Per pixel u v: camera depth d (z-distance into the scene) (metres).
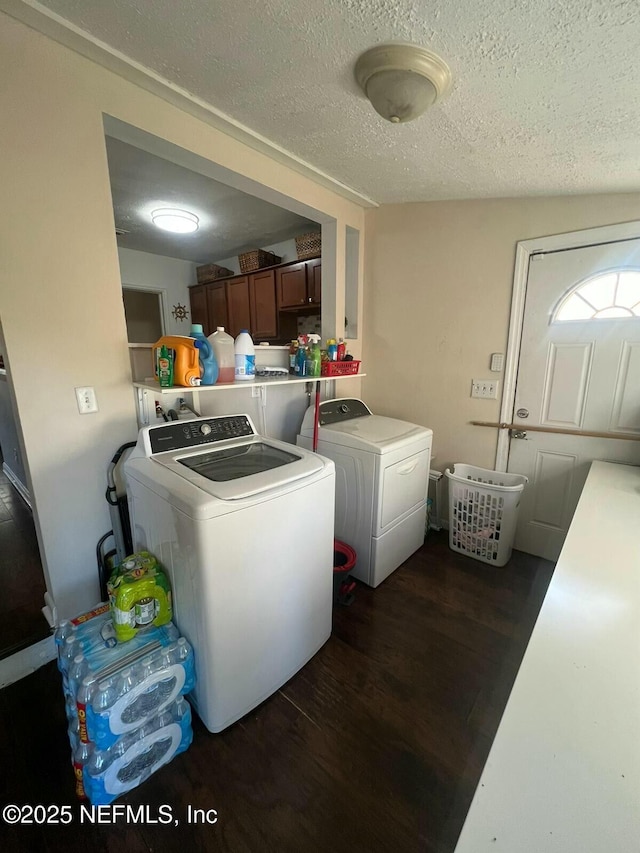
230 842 1.04
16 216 1.28
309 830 1.06
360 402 2.69
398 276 2.67
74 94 1.32
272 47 1.12
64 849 1.02
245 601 1.29
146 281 4.30
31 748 1.27
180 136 1.58
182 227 2.81
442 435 2.66
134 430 1.70
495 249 2.26
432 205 2.44
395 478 2.09
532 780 0.55
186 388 1.52
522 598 2.03
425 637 1.76
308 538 1.49
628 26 0.80
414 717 1.39
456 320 2.47
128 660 1.18
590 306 2.03
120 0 1.03
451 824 1.07
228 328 4.23
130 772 1.14
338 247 2.52
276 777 1.19
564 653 0.79
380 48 1.04
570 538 1.26
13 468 3.35
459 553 2.48
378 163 1.87
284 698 1.47
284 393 2.49
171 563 1.31
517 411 2.35
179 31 1.12
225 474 1.49
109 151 2.04
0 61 1.17
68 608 1.64
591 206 1.94
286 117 1.53
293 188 2.11
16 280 1.31
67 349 1.46
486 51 0.96
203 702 1.31
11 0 1.08
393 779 1.19
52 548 1.56
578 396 2.14
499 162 1.62
